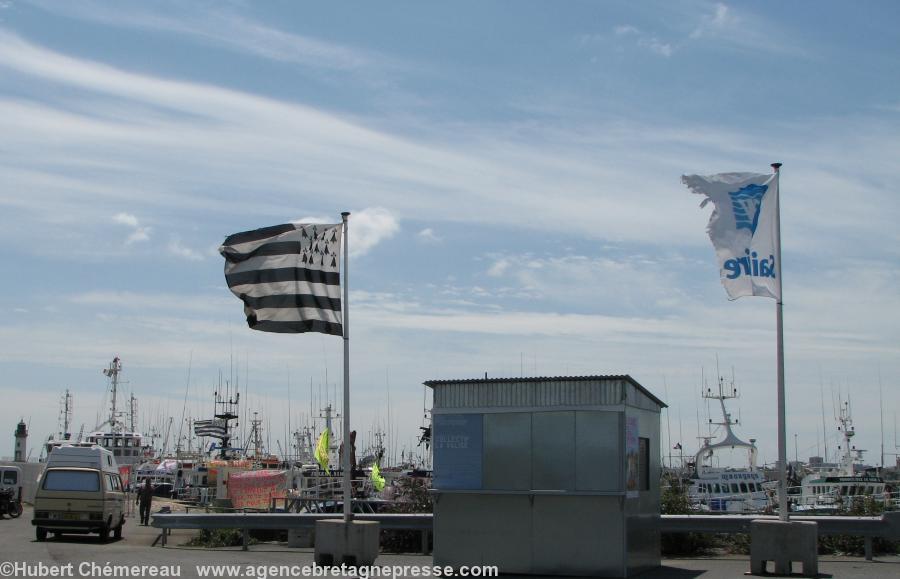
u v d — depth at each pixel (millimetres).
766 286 19359
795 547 18078
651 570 19469
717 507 46938
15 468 42188
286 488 41938
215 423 67250
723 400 52719
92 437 65875
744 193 19703
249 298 19578
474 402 18938
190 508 45125
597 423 18109
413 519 23016
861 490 48438
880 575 18109
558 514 18188
